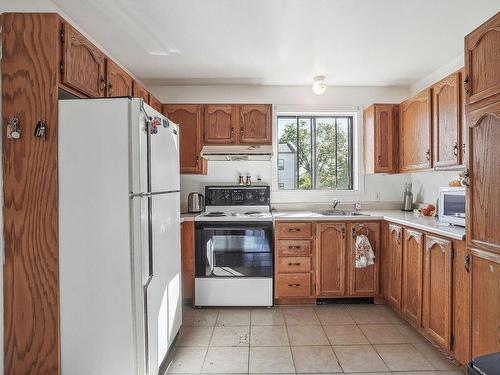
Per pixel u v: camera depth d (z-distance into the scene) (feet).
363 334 7.83
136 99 5.18
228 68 9.93
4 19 5.01
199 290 9.49
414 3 6.39
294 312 9.22
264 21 7.08
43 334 5.19
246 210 11.25
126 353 5.21
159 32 7.58
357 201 11.64
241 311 9.33
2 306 5.17
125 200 5.16
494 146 4.89
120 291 5.20
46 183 5.14
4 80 5.04
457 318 6.12
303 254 9.57
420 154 9.14
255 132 10.70
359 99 11.80
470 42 5.43
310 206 11.71
